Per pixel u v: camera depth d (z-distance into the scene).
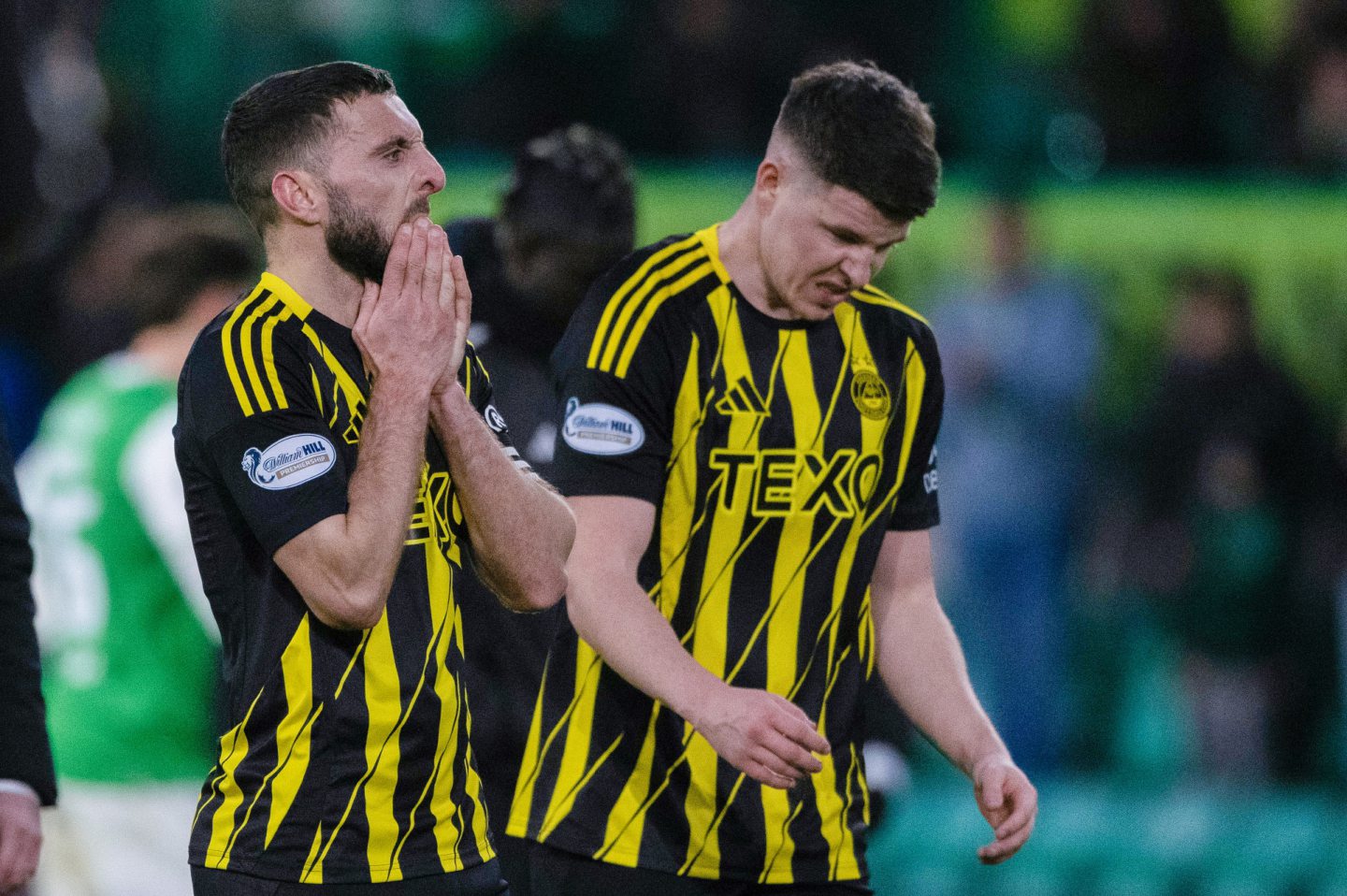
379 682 8.79
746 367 10.64
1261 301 23.28
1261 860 20.61
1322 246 23.28
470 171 24.89
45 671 15.12
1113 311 23.28
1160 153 27.33
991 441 22.91
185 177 28.55
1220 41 27.25
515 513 9.21
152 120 28.41
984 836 20.88
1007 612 22.98
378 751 8.80
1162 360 23.16
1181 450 22.62
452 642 9.14
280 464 8.60
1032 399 22.92
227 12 28.75
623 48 27.97
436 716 8.95
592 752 10.86
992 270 23.08
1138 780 22.62
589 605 10.27
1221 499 22.53
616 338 10.55
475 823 9.33
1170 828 21.00
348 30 28.72
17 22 15.14
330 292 9.08
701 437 10.62
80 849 14.78
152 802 14.88
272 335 8.86
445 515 9.23
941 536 23.00
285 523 8.52
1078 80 27.52
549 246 12.99
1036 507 22.88
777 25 28.42
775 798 10.73
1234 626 22.47
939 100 29.31
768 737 9.71
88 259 25.09
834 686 10.93
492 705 12.55
